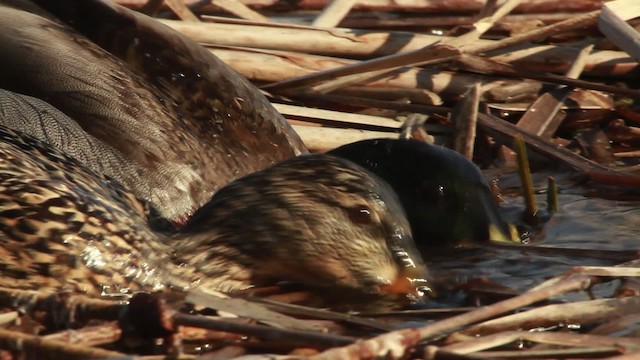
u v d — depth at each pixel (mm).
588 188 13188
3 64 11320
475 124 14297
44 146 10078
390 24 15820
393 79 14695
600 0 16125
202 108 12164
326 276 10141
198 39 14711
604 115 14844
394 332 7840
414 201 11781
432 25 15859
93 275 9281
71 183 9609
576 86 14875
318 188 10180
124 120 11438
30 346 7922
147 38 12164
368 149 12148
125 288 9438
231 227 10016
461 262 11031
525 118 14586
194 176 11664
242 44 14789
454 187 11805
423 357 7797
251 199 10109
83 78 11398
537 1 16031
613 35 14656
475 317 8492
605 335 8719
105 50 11930
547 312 8906
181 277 9742
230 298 9156
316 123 14156
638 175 13508
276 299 9891
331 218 10117
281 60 14586
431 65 15008
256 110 12398
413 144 12141
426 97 14664
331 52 14984
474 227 11688
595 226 12016
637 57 14352
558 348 8391
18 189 9188
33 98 11039
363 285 10180
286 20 16125
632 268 9594
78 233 9258
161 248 9781
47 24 11641
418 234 11719
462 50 14680
